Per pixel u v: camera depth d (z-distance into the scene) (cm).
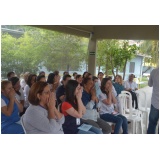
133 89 620
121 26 771
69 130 243
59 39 867
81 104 254
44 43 829
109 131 301
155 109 313
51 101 202
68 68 905
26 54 774
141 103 511
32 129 197
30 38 793
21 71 752
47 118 198
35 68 802
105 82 340
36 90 198
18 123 250
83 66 943
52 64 854
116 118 324
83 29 747
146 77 1191
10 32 734
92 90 317
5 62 707
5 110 242
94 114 304
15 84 333
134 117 377
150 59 1169
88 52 827
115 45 963
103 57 983
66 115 245
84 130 247
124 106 380
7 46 718
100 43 973
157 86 306
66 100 253
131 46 950
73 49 913
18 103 299
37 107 198
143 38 746
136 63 1212
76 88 252
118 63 963
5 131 236
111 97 345
